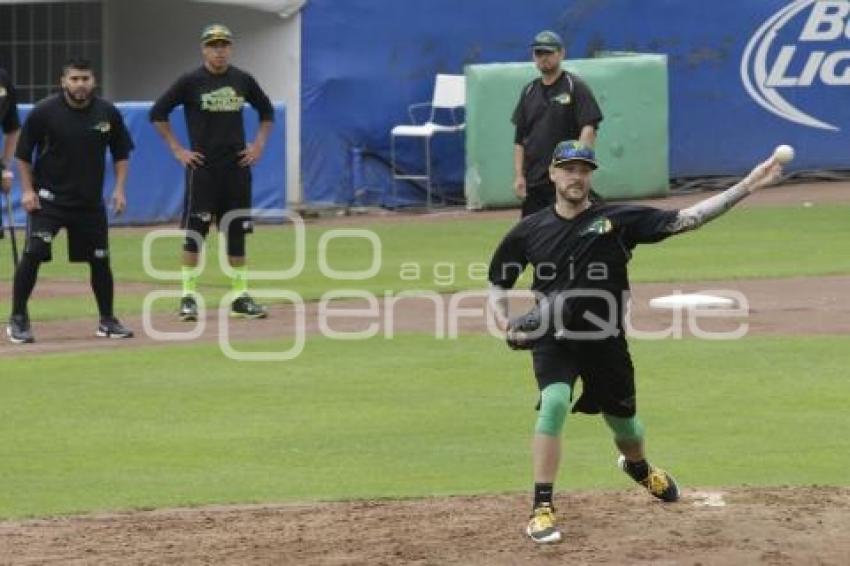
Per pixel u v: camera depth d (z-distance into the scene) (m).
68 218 60.00
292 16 104.50
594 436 46.22
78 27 110.25
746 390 50.94
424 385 52.41
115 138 60.50
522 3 109.56
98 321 65.25
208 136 64.19
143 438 45.66
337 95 105.81
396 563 31.78
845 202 106.50
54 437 45.84
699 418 47.22
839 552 32.19
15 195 90.25
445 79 106.00
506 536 33.56
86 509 37.84
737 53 114.81
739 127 115.31
